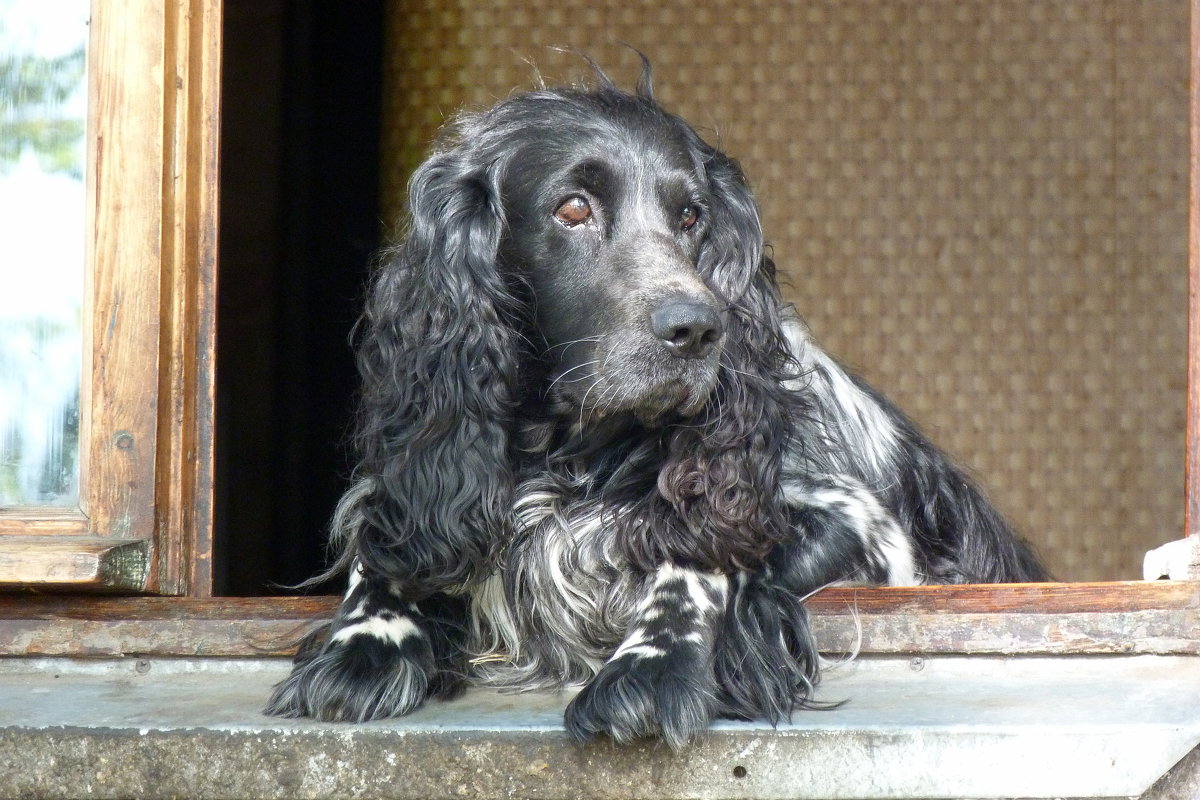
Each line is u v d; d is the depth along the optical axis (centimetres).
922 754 495
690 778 496
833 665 590
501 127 606
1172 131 1187
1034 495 1201
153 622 611
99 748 509
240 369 1185
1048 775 493
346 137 1212
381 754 502
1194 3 618
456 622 593
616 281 563
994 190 1200
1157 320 1195
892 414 775
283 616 611
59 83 627
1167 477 1193
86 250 620
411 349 586
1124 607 592
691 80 1188
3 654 610
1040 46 1191
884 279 1205
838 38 1193
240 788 505
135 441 612
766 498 579
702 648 526
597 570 580
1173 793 508
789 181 1199
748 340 598
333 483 1211
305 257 1209
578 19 1164
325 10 1208
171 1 624
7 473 620
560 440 598
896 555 617
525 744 499
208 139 638
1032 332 1202
